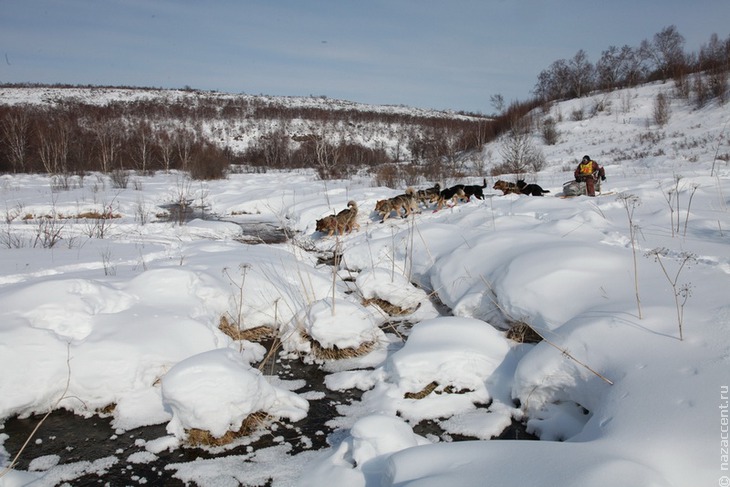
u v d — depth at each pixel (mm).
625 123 38875
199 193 23672
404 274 8047
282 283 7160
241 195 22594
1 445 4184
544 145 39562
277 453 4055
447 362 4875
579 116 43688
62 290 5328
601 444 3049
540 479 2645
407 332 6559
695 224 8414
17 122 36688
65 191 23250
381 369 5293
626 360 3877
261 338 6512
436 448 3223
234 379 4188
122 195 22062
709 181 14047
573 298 5258
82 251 9367
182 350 5074
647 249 6730
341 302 6277
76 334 5078
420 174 26297
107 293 5664
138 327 5211
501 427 4289
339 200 17109
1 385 4473
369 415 4234
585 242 6855
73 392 4672
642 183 14836
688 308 4453
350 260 9703
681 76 41969
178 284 6203
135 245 10328
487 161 37031
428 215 12992
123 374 4746
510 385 4781
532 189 14523
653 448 2902
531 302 5465
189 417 4086
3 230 12453
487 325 5477
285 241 12977
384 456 3537
